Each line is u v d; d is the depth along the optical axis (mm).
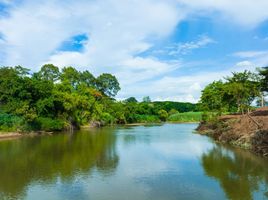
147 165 24469
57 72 94500
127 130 69438
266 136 29000
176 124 107062
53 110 67062
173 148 34281
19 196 16578
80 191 17344
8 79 58250
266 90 47438
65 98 68938
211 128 55625
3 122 53406
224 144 36969
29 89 59594
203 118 67688
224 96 53688
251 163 24172
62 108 69188
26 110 56406
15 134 52875
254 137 31375
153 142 40844
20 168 23641
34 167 24000
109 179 19953
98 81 119688
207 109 65625
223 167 23078
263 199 15492
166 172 21891
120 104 118062
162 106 165000
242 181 18953
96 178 20266
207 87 67500
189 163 25078
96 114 89312
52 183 19125
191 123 117062
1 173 21984
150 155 29484
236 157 27031
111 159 27391
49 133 59312
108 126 92688
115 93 125062
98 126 88688
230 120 47906
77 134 57188
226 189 17359
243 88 49531
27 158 28125
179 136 50188
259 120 35750
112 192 17094
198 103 74188
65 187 18188
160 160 26672
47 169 23234
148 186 18219
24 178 20453
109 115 101438
